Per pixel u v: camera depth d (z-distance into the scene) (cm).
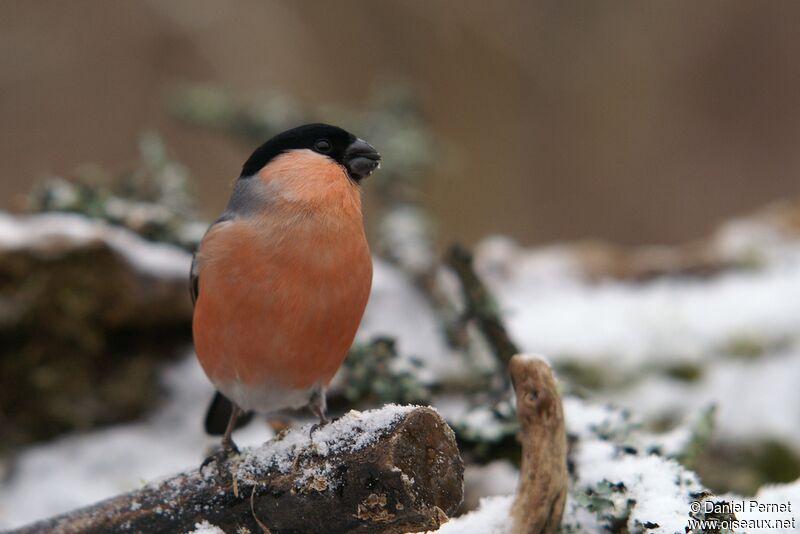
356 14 2031
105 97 2084
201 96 1426
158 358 993
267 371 651
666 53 2005
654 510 572
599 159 2003
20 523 838
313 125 684
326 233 630
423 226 1188
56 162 2069
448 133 1930
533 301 1191
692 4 1994
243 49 2025
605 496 592
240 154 2081
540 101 2002
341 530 531
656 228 1997
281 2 2038
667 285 1215
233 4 2022
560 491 569
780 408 974
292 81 2020
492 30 1955
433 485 519
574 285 1227
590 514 605
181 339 1006
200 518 554
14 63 2036
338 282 632
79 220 1011
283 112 1411
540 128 2005
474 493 879
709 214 1980
